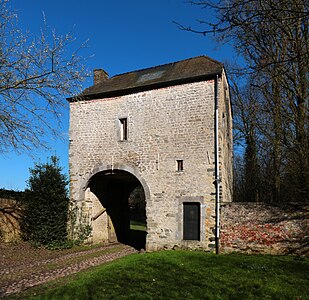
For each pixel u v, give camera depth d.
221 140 13.55
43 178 14.99
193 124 13.63
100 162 15.48
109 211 17.98
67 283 8.12
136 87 14.98
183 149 13.66
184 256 11.40
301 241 11.24
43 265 10.82
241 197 24.70
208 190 12.88
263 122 18.12
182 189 13.38
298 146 12.62
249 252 11.89
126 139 15.17
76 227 15.67
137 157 14.60
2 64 8.32
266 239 11.73
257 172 21.47
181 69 15.42
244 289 7.48
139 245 16.20
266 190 20.92
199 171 13.18
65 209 15.31
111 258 12.29
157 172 14.01
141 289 7.48
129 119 15.10
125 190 20.05
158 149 14.17
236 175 26.19
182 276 8.63
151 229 13.70
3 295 7.15
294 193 14.50
